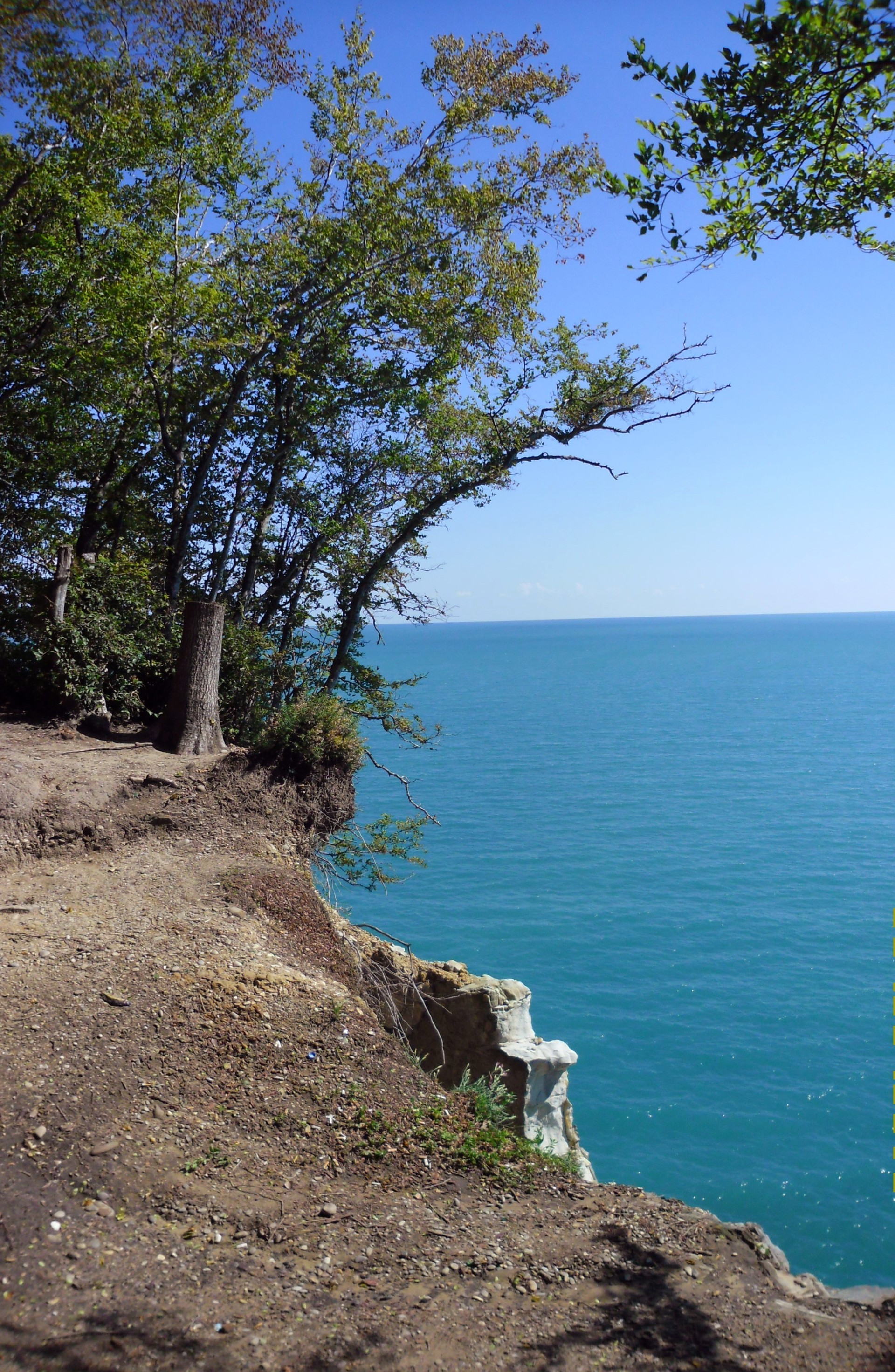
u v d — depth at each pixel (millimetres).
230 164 20109
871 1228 25016
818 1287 6781
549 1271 6602
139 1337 5301
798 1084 32406
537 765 101500
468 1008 16875
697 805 79500
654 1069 33250
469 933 46625
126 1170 6852
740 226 7129
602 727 138875
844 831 70000
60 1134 7000
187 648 15438
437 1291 6223
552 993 39656
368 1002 11844
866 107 6336
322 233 19250
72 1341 5176
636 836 67938
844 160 6762
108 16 15109
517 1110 16406
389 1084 8945
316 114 19953
